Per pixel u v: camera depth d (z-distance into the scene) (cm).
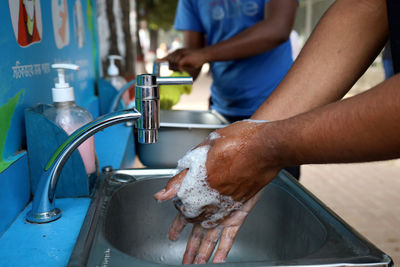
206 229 76
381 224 281
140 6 1334
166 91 185
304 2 961
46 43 109
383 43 77
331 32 78
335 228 74
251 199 74
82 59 162
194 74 198
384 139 45
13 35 83
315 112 52
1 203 71
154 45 1683
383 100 44
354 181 371
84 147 90
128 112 70
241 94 195
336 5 80
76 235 72
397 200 325
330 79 77
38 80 100
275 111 78
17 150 84
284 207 98
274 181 104
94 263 60
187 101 759
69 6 140
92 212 78
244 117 198
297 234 90
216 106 213
